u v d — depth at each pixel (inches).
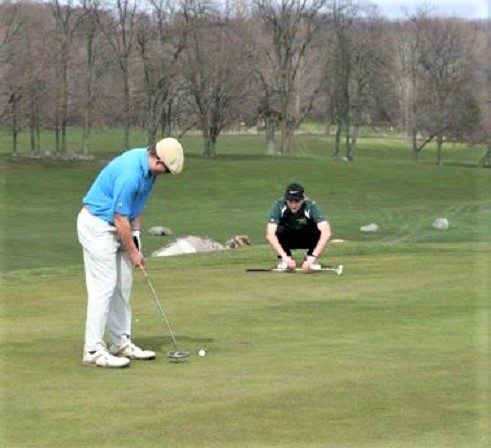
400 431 308.0
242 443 299.6
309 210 721.6
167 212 2704.2
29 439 303.6
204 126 4040.4
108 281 435.5
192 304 576.4
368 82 4311.0
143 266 446.9
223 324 514.0
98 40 3885.3
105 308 429.1
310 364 411.2
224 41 3988.7
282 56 4180.6
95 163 3531.0
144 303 581.3
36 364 419.2
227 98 4047.7
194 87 3976.4
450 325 499.8
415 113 4229.8
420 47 4025.6
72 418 327.6
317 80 4362.7
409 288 630.5
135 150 450.3
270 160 3831.2
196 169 3484.3
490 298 590.2
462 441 297.6
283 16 4119.1
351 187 3230.8
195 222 2433.6
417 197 3063.5
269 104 4269.2
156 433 310.0
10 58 3491.6
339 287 636.7
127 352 435.5
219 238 2091.5
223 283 658.2
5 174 3223.4
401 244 890.7
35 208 2716.5
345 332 486.9
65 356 436.8
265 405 343.6
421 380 376.5
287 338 473.1
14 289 636.7
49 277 691.4
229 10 4020.7
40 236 1999.3
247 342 466.3
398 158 4626.0
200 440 302.2
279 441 300.7
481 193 3110.2
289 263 714.2
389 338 467.8
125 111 3941.9
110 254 438.6
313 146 4953.3
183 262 775.7
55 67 3636.8
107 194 442.3
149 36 3878.0
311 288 633.6
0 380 388.2
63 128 3831.2
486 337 466.3
